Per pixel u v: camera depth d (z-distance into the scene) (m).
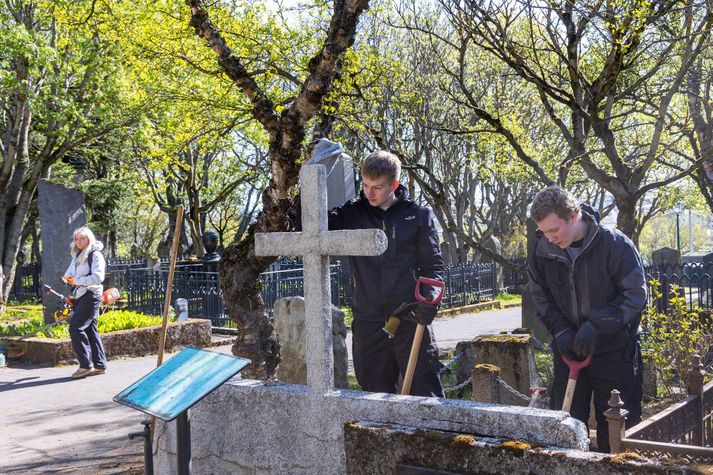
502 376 7.22
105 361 10.27
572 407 4.15
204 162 28.05
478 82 21.11
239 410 3.73
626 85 10.73
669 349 7.34
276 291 16.62
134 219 39.72
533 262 4.14
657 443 3.35
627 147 17.38
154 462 4.23
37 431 7.05
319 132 7.76
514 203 32.16
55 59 18.56
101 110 19.53
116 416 7.62
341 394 3.36
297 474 3.48
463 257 27.30
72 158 22.45
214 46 6.49
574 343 3.78
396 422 3.13
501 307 22.45
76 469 5.67
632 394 4.08
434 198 9.57
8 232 21.55
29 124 21.62
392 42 17.23
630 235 8.75
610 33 8.57
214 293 16.03
